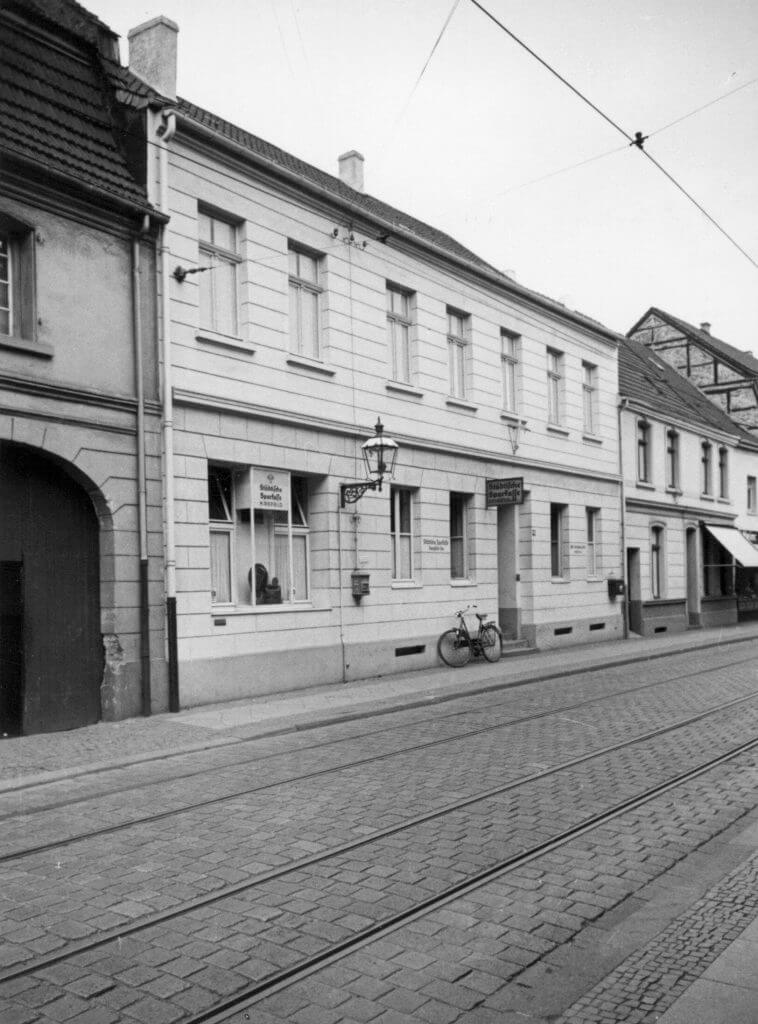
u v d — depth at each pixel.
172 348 13.24
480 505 20.19
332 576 16.02
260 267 14.86
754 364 45.19
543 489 22.59
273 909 5.30
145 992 4.30
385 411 17.48
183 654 13.15
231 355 14.23
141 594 12.56
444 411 19.19
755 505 36.91
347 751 9.98
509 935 4.95
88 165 12.30
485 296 20.66
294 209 15.61
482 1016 4.09
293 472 15.59
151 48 14.37
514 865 6.07
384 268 17.66
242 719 12.05
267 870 5.98
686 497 30.62
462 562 20.06
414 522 18.42
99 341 12.29
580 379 24.52
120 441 12.45
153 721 12.05
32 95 11.93
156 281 13.15
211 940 4.88
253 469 14.55
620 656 20.16
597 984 4.36
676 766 8.91
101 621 12.30
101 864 6.15
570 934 4.97
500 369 21.17
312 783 8.42
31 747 10.45
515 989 4.34
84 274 12.17
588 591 24.34
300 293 16.00
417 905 5.34
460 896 5.51
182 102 16.28
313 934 4.95
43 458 11.77
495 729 11.20
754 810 7.39
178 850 6.44
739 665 18.42
